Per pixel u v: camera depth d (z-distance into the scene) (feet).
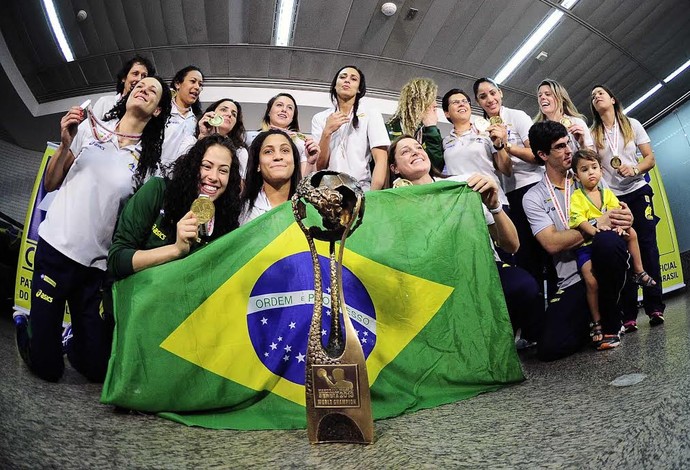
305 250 7.46
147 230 7.93
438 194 8.23
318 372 5.62
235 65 27.66
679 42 26.96
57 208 8.87
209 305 7.09
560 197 11.05
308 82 28.50
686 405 5.34
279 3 24.17
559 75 27.99
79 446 5.39
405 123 13.67
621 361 8.30
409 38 25.91
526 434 5.25
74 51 26.20
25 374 8.56
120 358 6.78
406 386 7.13
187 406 6.74
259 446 5.64
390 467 4.71
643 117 30.42
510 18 24.89
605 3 24.64
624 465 4.40
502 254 12.25
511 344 7.76
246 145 13.06
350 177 6.17
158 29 25.62
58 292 8.60
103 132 9.43
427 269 7.72
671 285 17.19
